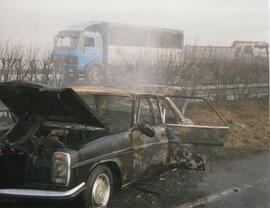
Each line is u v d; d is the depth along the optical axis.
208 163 7.27
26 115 5.50
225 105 13.12
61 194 4.55
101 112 5.84
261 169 7.40
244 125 11.64
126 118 5.70
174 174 6.71
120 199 5.45
